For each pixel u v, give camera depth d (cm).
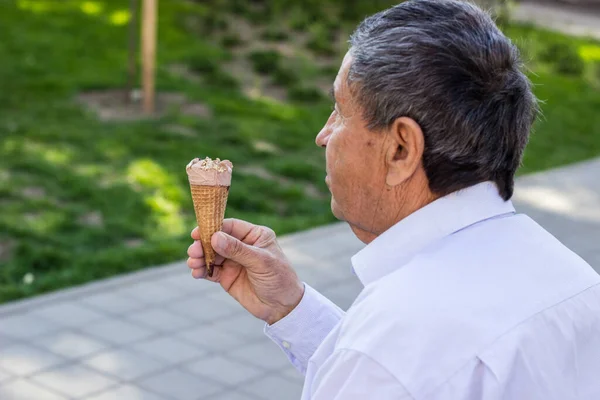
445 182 129
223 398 407
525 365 118
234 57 1171
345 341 121
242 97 1011
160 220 640
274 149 855
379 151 130
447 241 130
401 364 116
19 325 466
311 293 165
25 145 766
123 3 1336
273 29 1314
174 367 433
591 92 1293
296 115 969
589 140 1041
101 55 1090
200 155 790
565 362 123
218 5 1370
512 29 1525
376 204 134
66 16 1234
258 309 164
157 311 496
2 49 1055
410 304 120
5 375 413
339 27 1362
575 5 2070
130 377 420
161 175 721
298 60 1194
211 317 493
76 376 418
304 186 768
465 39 126
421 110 125
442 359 116
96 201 660
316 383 124
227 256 153
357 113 130
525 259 129
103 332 465
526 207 746
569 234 681
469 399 116
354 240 632
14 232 585
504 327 119
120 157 759
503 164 131
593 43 1627
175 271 554
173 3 1359
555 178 844
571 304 126
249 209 688
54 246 579
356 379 117
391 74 125
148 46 900
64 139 793
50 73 995
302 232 643
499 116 127
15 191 659
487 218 132
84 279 533
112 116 892
